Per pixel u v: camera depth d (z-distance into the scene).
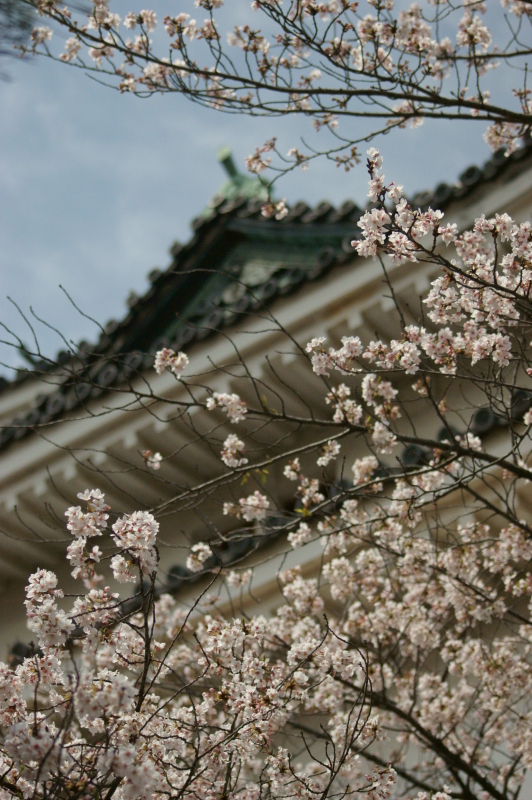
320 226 9.47
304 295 8.07
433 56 6.14
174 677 6.92
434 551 6.52
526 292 4.45
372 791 4.34
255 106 5.58
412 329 4.77
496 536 7.38
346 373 4.86
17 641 9.62
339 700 5.94
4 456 9.16
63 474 8.99
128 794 3.46
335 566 6.69
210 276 10.05
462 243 4.49
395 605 6.69
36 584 3.55
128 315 9.56
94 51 6.00
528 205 7.30
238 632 4.26
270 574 7.69
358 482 6.34
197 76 5.70
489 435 7.18
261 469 5.61
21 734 3.15
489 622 6.29
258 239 10.02
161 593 7.71
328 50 5.56
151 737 3.89
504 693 6.60
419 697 6.95
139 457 8.91
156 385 8.48
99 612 3.58
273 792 4.59
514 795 6.18
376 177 4.05
